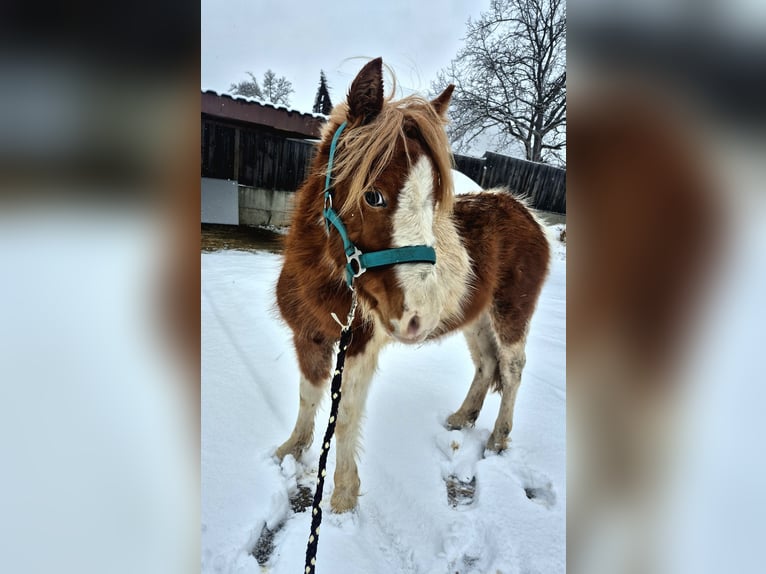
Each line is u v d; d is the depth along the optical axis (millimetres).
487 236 2488
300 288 2014
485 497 1963
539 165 9570
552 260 2893
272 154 8422
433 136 1631
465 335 2820
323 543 1657
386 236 1521
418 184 1521
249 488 1840
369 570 1565
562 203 9766
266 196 8531
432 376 3326
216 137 7801
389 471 2104
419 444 2379
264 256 6562
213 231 7664
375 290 1598
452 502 1981
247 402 2506
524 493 2014
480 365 2744
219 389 2598
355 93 1666
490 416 2838
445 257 2092
